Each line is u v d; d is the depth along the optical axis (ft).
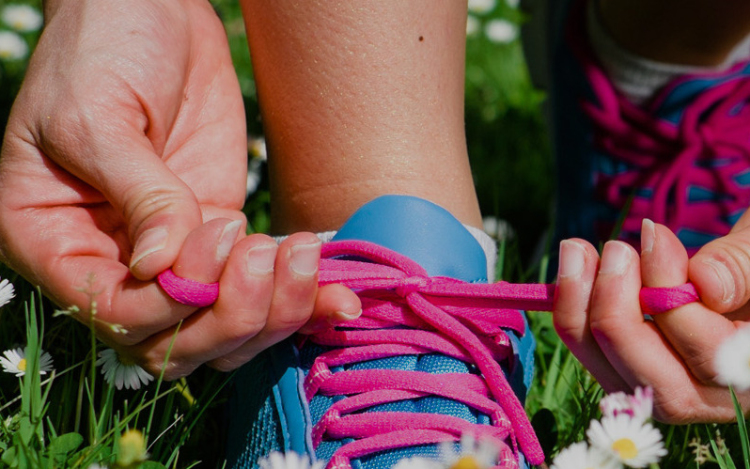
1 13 9.49
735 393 3.40
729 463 3.74
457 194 4.23
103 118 3.56
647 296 3.32
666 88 6.02
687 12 5.79
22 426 3.49
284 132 4.24
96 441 3.50
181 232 3.26
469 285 3.77
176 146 4.22
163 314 3.28
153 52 3.89
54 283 3.51
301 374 3.88
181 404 4.07
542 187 7.75
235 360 3.59
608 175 6.18
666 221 5.98
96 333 3.55
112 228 3.73
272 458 3.17
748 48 6.07
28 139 3.69
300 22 4.11
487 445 2.93
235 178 4.31
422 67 4.16
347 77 4.10
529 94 9.43
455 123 4.30
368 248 3.92
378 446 3.56
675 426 4.29
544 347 4.91
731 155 5.95
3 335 4.27
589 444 4.02
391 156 4.12
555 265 5.81
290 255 3.26
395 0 4.12
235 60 9.12
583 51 6.32
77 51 3.75
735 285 3.29
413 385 3.72
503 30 10.39
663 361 3.36
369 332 3.90
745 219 3.63
